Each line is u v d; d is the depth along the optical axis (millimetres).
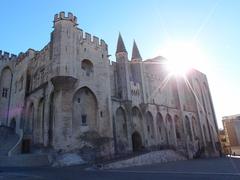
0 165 29406
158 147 50406
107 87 41312
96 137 36812
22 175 18078
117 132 43031
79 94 37562
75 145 34094
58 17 39219
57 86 35094
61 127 32844
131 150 43250
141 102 50906
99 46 43219
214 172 18688
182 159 49500
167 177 15336
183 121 60469
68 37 37969
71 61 36688
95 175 17688
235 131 89188
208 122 71438
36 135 39250
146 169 23906
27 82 46906
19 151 37656
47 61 40781
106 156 36500
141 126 48844
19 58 52375
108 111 39750
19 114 44938
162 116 55125
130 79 53625
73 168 25797
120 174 18250
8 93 52656
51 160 31797
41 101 40719
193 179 13930
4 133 42219
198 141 64188
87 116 37406
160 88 59406
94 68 40531
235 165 27641
